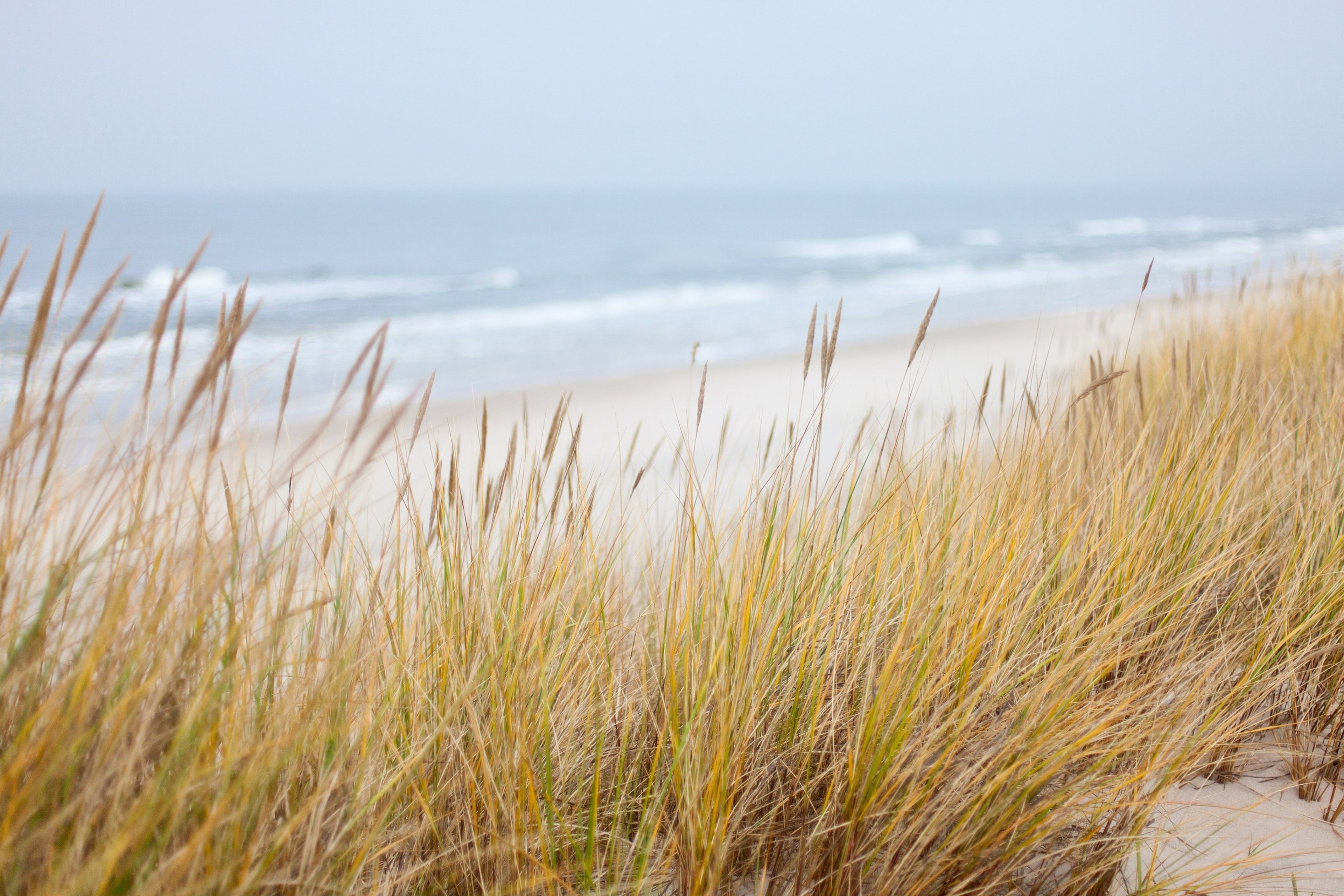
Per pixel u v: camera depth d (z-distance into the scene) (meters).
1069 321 9.35
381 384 1.24
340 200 175.62
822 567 1.92
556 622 1.87
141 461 1.29
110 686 1.22
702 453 3.88
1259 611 2.25
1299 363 3.97
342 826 1.41
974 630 1.83
